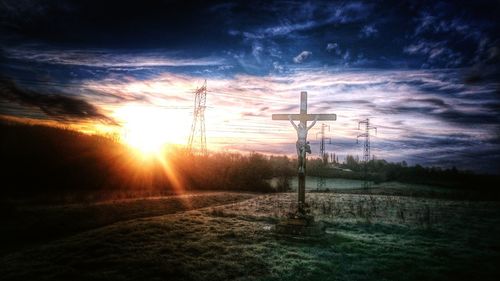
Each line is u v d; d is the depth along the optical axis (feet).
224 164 177.27
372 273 40.22
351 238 56.85
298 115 58.59
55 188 111.55
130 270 39.17
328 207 97.40
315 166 263.70
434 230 65.51
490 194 156.35
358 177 242.78
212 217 74.59
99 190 118.11
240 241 53.52
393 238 58.34
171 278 37.29
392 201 119.96
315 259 44.83
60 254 44.75
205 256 45.42
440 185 202.08
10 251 49.01
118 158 156.25
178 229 59.72
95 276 36.94
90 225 66.69
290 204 105.09
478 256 48.06
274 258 44.83
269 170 195.11
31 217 65.87
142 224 61.82
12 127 155.63
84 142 167.84
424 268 42.22
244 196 132.26
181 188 148.77
